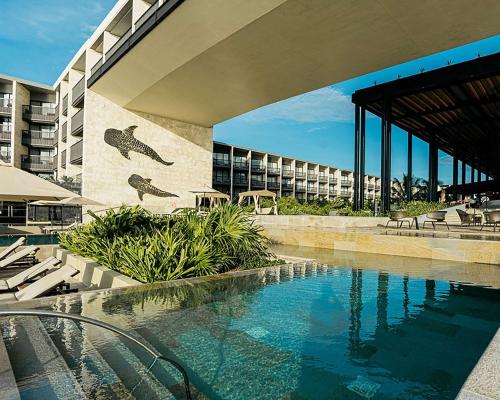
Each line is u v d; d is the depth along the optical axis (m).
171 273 4.97
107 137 20.30
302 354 2.71
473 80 15.23
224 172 46.19
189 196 24.05
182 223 6.90
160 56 16.02
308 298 4.37
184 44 14.88
